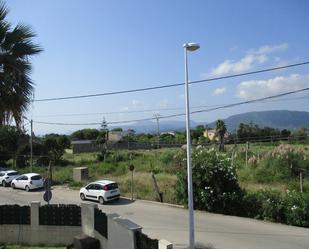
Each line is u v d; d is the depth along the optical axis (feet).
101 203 104.99
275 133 339.16
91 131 470.80
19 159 211.61
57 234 67.67
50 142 215.92
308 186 102.58
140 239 44.83
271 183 116.88
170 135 395.34
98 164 185.57
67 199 114.42
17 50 50.29
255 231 71.97
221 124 265.34
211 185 90.27
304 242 63.87
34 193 133.49
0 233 69.67
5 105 49.01
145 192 112.57
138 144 317.63
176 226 77.92
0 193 134.82
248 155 153.58
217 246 62.49
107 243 54.65
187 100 55.57
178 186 97.81
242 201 86.53
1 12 49.88
